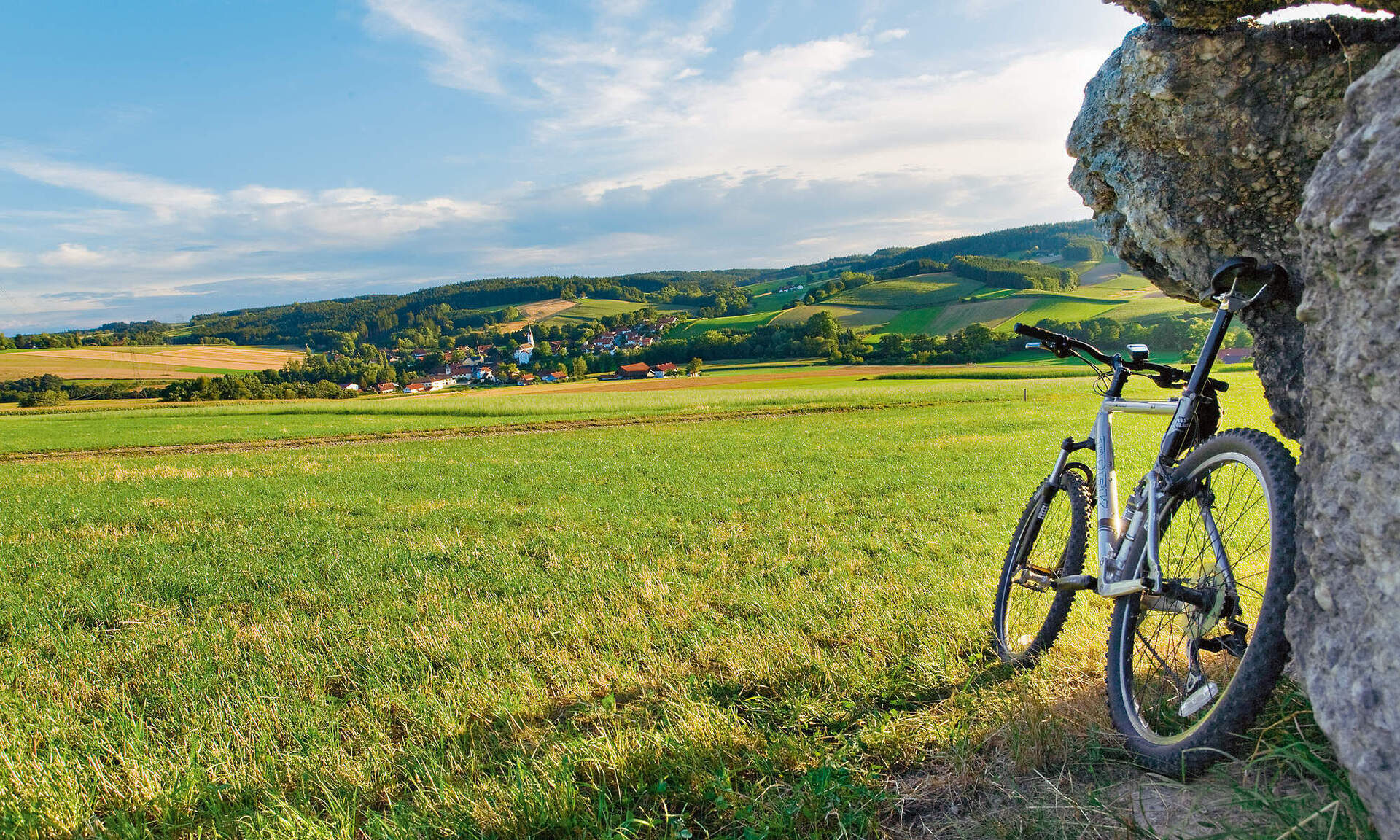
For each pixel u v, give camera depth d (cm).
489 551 775
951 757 255
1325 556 165
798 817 233
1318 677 161
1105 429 300
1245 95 252
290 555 802
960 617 425
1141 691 263
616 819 247
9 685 425
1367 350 155
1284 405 267
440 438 3105
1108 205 330
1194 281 295
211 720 359
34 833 264
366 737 335
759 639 417
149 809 282
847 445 1997
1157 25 268
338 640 492
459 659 438
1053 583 309
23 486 1742
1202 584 221
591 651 430
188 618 576
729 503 1068
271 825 261
